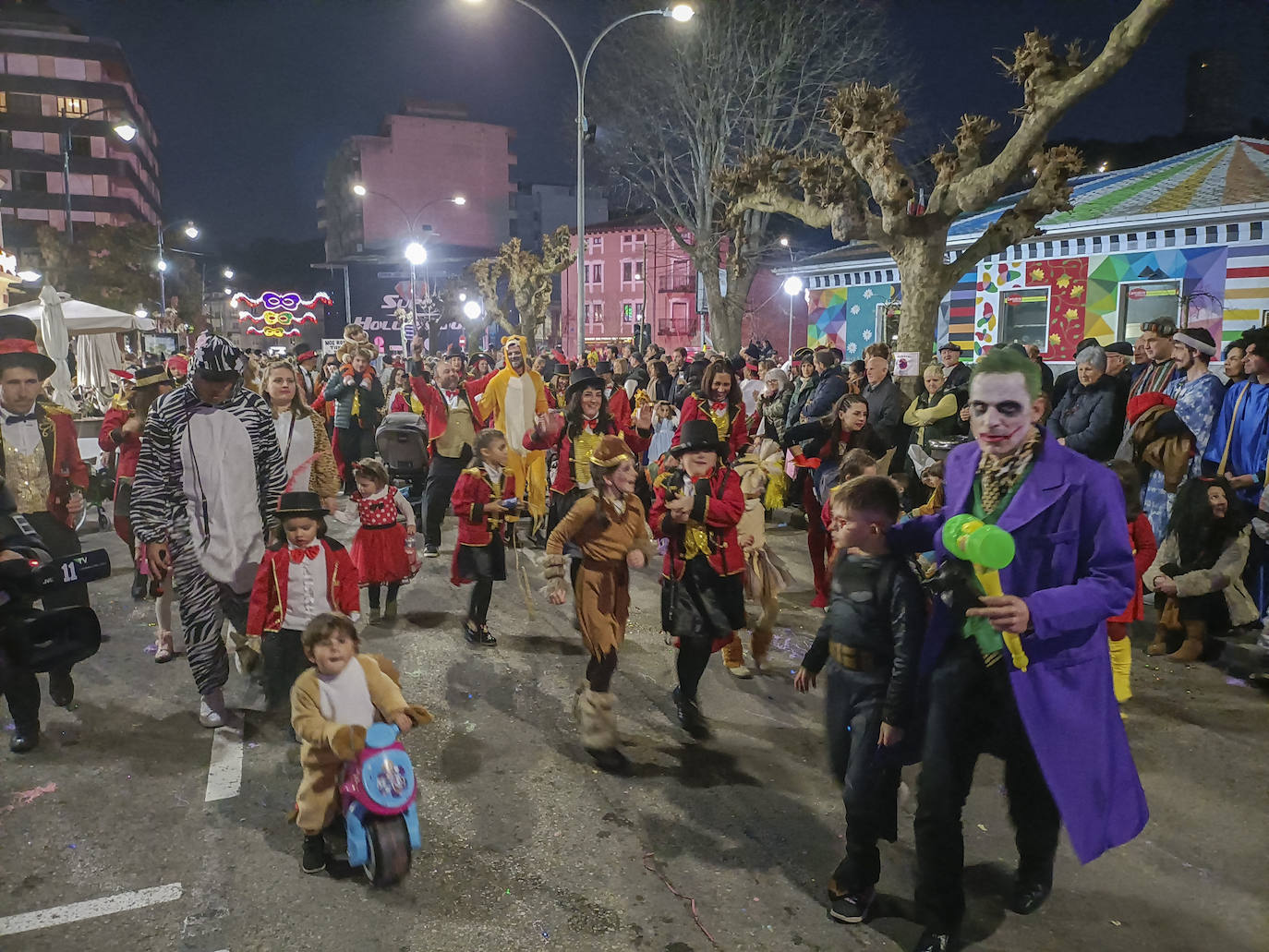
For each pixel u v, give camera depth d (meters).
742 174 12.20
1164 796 3.91
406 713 3.41
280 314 55.91
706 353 14.94
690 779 4.11
